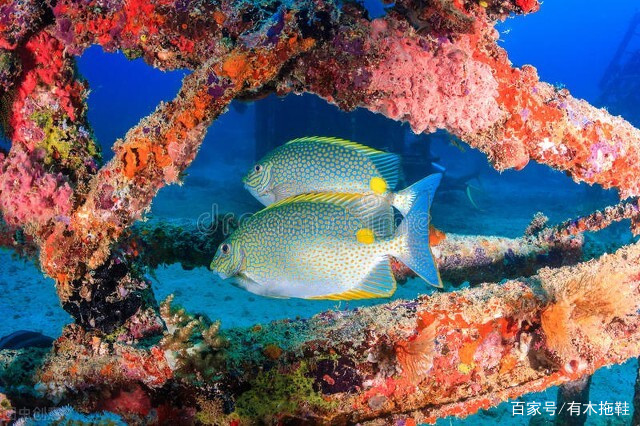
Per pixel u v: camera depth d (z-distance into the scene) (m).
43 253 0.79
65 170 0.80
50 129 0.79
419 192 0.69
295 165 0.75
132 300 0.86
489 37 0.76
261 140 4.42
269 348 0.78
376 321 0.81
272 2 0.69
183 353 0.75
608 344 0.89
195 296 2.35
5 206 0.77
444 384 0.85
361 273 0.69
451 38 0.73
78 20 0.70
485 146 0.80
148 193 0.75
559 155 0.82
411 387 0.82
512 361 0.87
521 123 0.78
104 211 0.74
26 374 0.79
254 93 0.76
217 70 0.69
